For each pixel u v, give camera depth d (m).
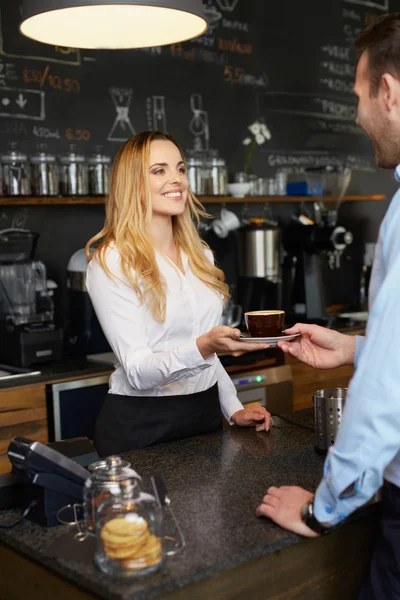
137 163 2.24
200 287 2.38
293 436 2.02
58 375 3.04
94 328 3.50
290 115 4.51
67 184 3.47
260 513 1.46
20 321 3.27
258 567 1.38
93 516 1.38
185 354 1.93
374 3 4.91
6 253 3.41
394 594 1.42
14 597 1.45
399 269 1.25
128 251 2.19
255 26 4.31
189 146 4.07
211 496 1.58
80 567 1.28
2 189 3.32
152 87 3.92
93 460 1.65
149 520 1.26
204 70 4.11
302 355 1.77
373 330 1.27
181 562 1.29
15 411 2.93
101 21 2.23
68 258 3.72
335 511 1.33
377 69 1.38
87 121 3.71
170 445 1.96
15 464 1.51
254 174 4.36
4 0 3.42
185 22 2.21
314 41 4.59
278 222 4.46
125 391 2.24
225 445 1.95
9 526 1.48
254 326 1.87
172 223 2.43
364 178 4.91
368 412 1.25
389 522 1.42
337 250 4.13
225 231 3.96
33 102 3.54
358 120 1.46
